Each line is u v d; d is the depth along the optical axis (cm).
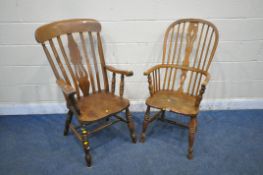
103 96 161
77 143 167
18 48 174
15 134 176
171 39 162
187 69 163
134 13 165
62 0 159
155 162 148
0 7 158
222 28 172
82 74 157
